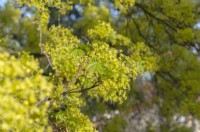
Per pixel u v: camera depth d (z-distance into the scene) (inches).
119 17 488.4
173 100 453.4
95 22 470.0
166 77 451.5
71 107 200.7
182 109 375.6
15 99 119.6
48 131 135.0
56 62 194.4
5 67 116.8
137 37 429.1
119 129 473.1
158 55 385.1
